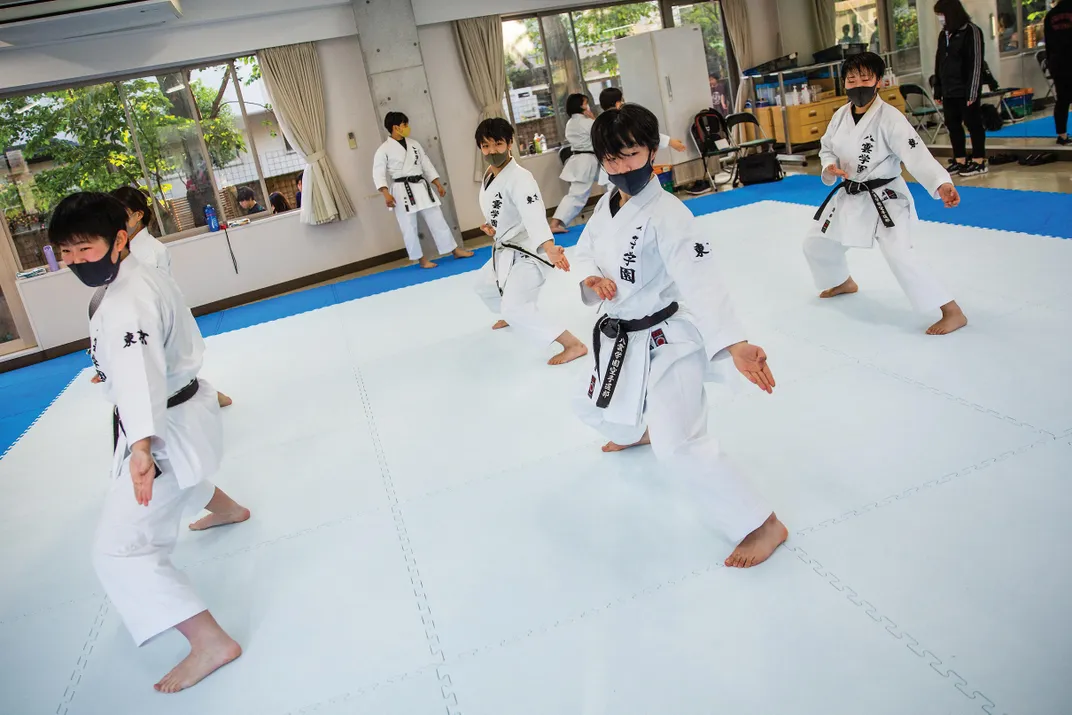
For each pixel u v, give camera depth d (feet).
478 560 8.40
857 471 8.63
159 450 7.23
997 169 22.81
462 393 13.37
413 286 22.93
